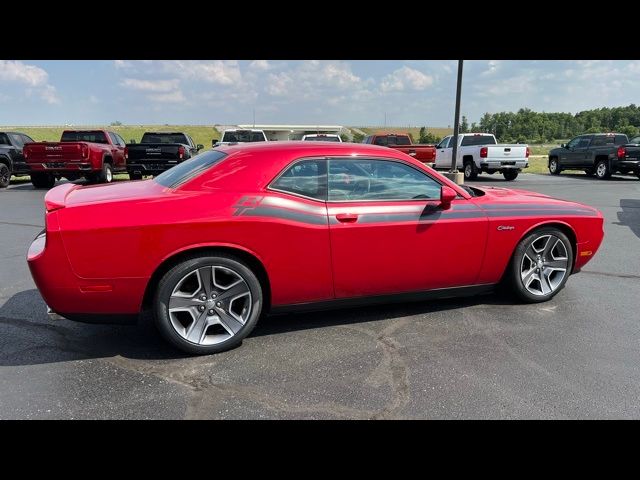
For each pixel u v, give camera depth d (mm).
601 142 19172
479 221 3943
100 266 3016
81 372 3066
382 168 3729
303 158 3498
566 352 3379
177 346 3242
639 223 8711
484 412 2637
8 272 5316
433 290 3996
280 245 3359
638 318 4031
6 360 3221
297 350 3406
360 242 3580
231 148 3637
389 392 2844
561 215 4262
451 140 19641
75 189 3686
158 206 3139
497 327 3824
